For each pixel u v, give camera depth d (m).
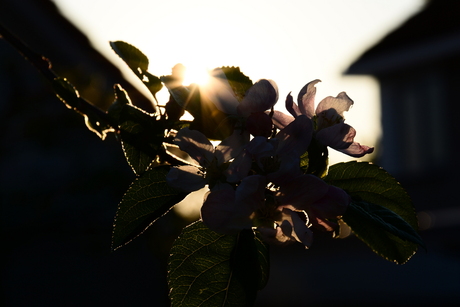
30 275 8.73
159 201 1.37
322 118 1.39
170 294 1.31
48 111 6.56
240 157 1.22
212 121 1.26
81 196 5.73
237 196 1.13
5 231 5.32
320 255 13.66
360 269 12.26
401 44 16.20
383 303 10.22
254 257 1.32
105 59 9.12
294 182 1.19
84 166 6.25
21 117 6.52
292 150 1.22
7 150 6.90
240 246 1.33
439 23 15.72
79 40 9.36
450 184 15.93
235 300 1.31
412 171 16.95
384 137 17.41
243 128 1.26
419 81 16.77
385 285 11.11
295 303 10.43
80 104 1.88
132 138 1.43
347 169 1.43
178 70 1.30
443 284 11.03
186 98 1.27
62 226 5.30
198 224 1.34
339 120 1.39
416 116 16.89
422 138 16.78
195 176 1.26
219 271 1.31
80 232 5.35
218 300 1.30
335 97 1.42
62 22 9.45
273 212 1.20
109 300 8.53
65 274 8.88
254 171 1.23
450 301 10.09
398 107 17.20
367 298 10.45
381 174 1.42
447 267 12.16
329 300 10.45
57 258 8.89
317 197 1.19
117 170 5.95
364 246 13.93
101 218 5.39
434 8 16.19
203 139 1.26
